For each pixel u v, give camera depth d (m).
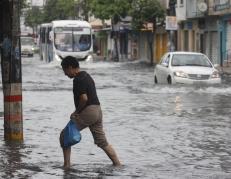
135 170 15.42
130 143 19.47
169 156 17.36
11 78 19.00
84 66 77.06
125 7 93.94
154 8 83.25
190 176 14.77
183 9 80.69
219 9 67.81
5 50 18.81
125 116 26.11
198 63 40.91
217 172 15.24
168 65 40.84
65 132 15.30
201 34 76.50
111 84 46.22
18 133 19.31
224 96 35.56
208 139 20.27
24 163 16.16
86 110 15.20
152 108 29.25
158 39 92.75
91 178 14.48
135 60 100.25
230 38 67.31
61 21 77.50
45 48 88.44
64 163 15.63
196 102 32.12
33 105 30.45
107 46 122.25
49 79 52.22
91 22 129.38
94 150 18.12
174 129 22.45
